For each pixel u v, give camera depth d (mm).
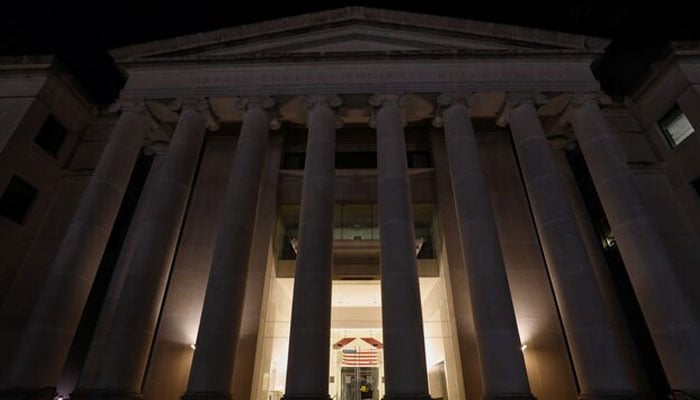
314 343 16344
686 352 16375
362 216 27062
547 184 20188
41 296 18375
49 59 25719
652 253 18375
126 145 22578
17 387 16297
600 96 22938
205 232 25156
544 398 20172
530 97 22812
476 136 28344
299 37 25391
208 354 16484
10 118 24172
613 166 20688
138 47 25109
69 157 27609
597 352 16328
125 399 16344
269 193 26016
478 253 18281
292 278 25219
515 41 24703
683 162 24469
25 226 24328
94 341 21344
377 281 25812
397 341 16125
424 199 26578
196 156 22781
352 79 23594
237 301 18016
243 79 24094
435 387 25438
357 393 27062
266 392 22750
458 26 25047
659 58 25641
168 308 22703
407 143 29328
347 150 29047
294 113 24531
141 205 25844
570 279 17953
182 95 23781
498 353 16062
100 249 20391
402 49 24922
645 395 15805
